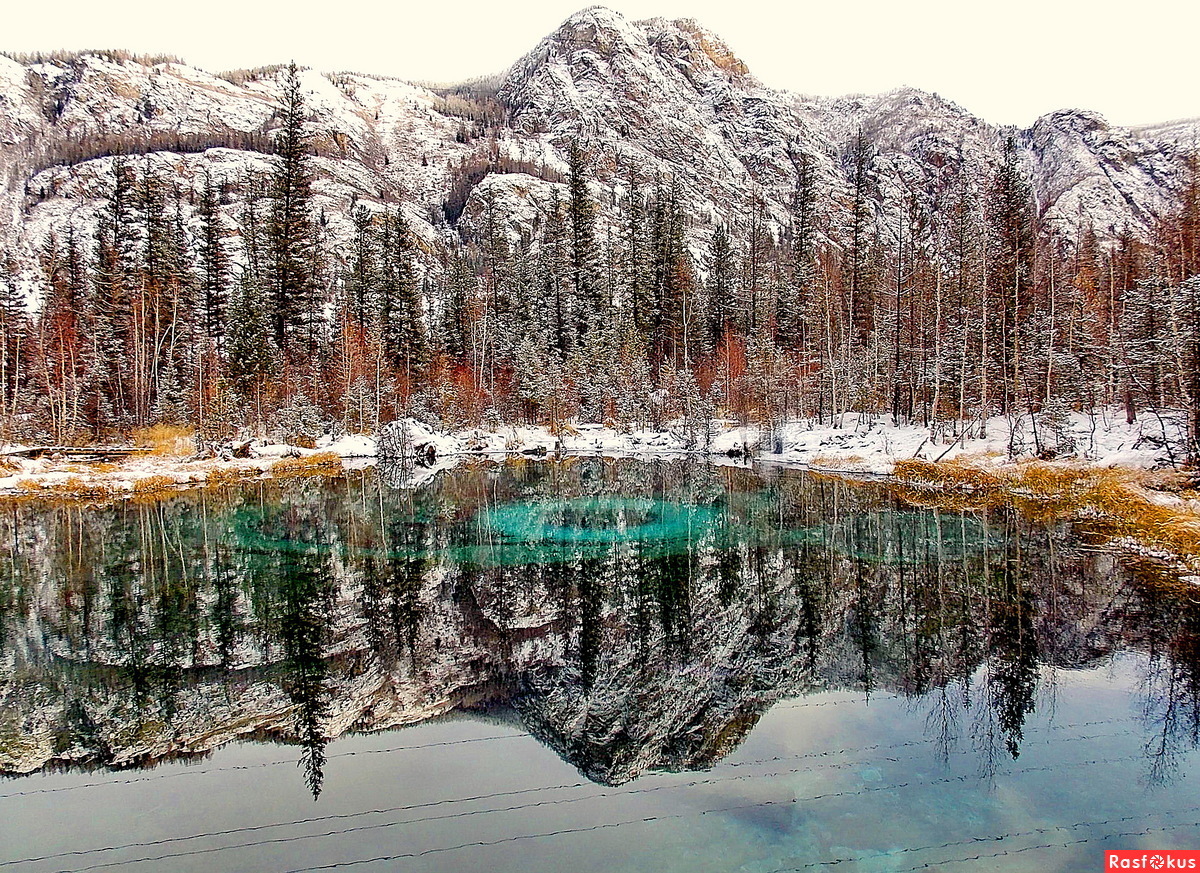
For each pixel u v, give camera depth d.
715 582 16.30
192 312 55.00
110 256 51.19
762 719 9.34
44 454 34.91
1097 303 46.56
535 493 29.31
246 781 7.95
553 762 8.29
